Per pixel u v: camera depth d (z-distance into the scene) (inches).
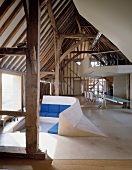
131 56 168.6
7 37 183.0
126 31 120.9
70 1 265.9
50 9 207.8
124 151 127.3
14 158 114.3
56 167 101.8
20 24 182.2
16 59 265.7
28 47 116.8
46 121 265.1
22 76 336.2
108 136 164.1
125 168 101.3
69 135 163.9
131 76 346.6
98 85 744.3
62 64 693.9
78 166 103.2
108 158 115.0
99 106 378.9
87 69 346.0
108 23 129.5
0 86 239.9
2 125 234.5
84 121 209.8
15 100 331.6
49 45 319.6
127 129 190.7
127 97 362.3
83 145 138.9
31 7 116.4
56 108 282.8
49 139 152.7
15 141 146.9
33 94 117.7
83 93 758.5
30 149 115.3
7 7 145.1
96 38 321.7
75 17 341.7
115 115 275.7
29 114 117.5
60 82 733.9
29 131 116.6
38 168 100.6
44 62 361.4
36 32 116.4
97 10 117.6
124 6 89.0
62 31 341.4
